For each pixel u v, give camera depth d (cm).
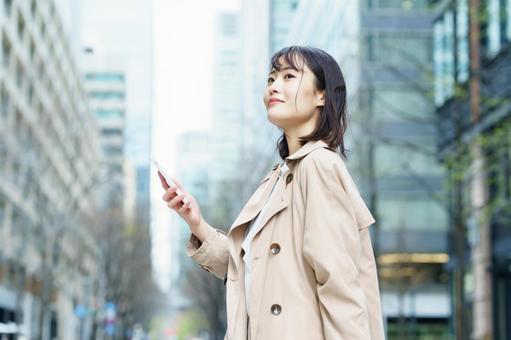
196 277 4762
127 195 5244
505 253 2447
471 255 2730
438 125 1783
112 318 4812
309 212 220
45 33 4528
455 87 1602
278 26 4172
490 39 2067
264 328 221
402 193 3538
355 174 2288
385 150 3462
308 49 245
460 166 1589
